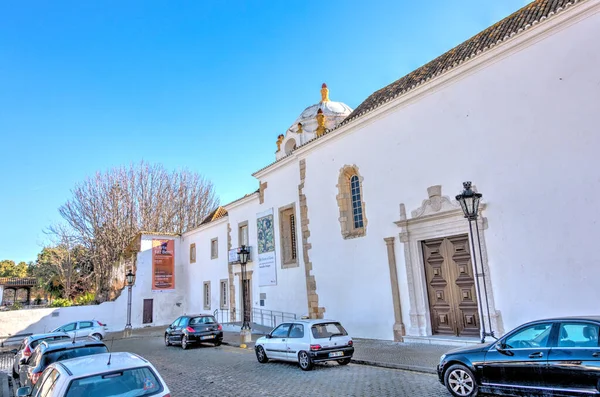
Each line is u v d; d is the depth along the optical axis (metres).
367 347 13.43
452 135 13.27
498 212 11.82
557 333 6.34
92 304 32.56
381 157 15.70
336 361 11.94
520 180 11.41
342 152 17.61
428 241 14.02
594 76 10.23
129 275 27.50
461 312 12.77
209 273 30.25
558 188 10.63
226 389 9.29
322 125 20.97
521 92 11.64
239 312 25.16
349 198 17.41
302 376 10.16
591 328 6.04
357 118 16.55
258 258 23.52
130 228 40.00
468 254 12.66
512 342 6.82
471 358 7.15
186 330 17.73
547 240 10.72
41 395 5.23
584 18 10.52
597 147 10.02
